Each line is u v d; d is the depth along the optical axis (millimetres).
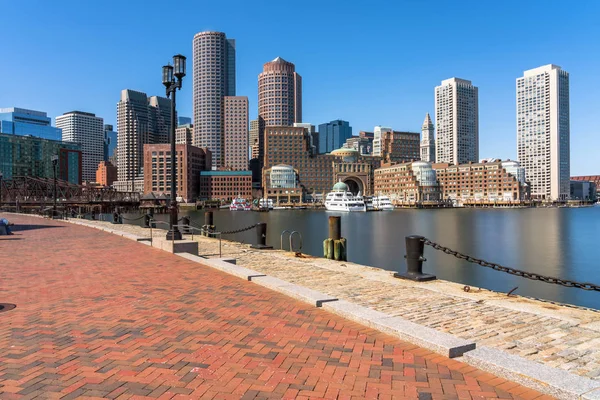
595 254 56500
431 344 6691
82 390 5223
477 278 38344
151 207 187625
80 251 18844
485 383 5594
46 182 130875
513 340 7633
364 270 16281
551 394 5234
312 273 15492
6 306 9172
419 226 108688
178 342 6941
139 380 5516
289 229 97750
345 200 198625
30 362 6078
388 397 5152
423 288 12539
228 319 8258
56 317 8328
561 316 9211
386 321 7758
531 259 52344
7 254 17797
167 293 10469
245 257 20266
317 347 6793
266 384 5445
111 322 8023
